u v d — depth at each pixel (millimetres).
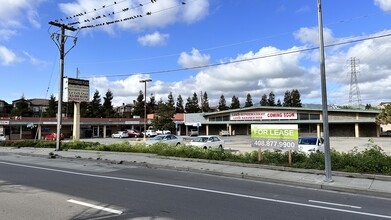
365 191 10195
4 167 15664
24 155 22656
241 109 69188
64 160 19125
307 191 10461
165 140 29844
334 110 59812
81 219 6684
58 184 10875
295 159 15180
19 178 12164
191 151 18562
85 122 68625
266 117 66250
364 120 56344
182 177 12867
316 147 19703
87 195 9102
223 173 13484
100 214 7090
